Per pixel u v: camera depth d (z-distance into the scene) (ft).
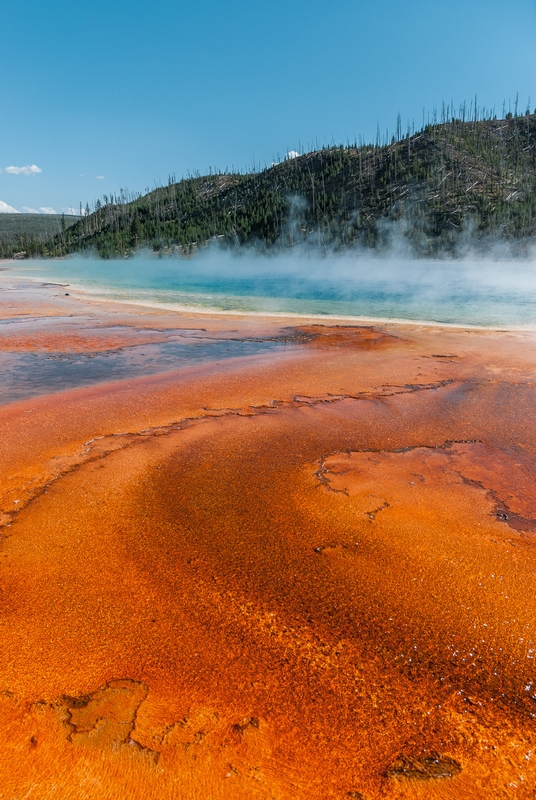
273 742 6.14
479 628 7.96
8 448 14.99
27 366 25.82
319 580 9.14
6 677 7.08
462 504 11.80
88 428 16.66
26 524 10.92
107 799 5.55
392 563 9.61
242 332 35.68
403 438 15.90
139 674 7.14
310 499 12.02
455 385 21.62
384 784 5.67
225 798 5.52
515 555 9.82
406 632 7.92
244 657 7.45
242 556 9.84
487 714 6.54
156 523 10.97
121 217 344.28
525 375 23.06
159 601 8.61
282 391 20.93
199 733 6.24
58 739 6.18
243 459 14.29
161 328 37.37
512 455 14.60
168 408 18.75
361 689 6.90
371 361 26.20
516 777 5.74
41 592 8.80
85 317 42.75
